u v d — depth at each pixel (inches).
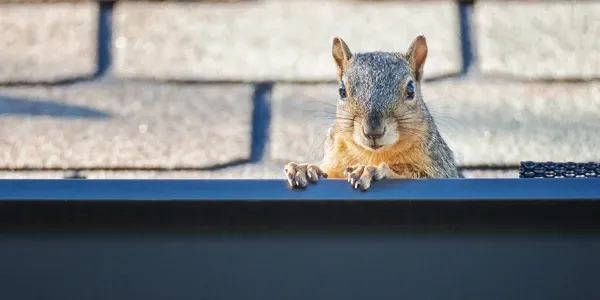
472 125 365.4
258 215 211.0
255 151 355.9
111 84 378.9
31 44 392.2
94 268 211.9
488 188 209.9
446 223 210.8
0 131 360.2
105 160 351.6
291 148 354.6
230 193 210.2
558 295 209.9
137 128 362.6
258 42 393.1
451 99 371.2
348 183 211.3
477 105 369.7
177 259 211.5
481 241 210.5
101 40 394.9
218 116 366.3
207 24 399.9
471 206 209.6
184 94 375.2
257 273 211.2
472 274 210.4
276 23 401.4
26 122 364.5
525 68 382.9
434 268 210.5
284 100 370.9
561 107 369.1
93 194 210.4
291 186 210.4
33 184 212.4
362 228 211.0
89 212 211.3
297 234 211.3
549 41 391.2
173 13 403.9
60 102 371.6
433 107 368.8
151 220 211.6
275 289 211.0
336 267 210.8
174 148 355.9
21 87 377.1
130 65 386.0
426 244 210.8
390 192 209.8
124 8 404.5
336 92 372.8
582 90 374.9
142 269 211.9
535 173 276.5
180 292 211.5
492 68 382.9
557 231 210.2
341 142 327.3
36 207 210.8
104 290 211.9
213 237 211.6
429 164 329.7
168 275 211.5
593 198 207.3
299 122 363.3
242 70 382.9
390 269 210.7
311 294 210.8
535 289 210.1
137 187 210.8
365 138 312.7
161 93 375.2
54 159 351.9
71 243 212.1
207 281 211.5
